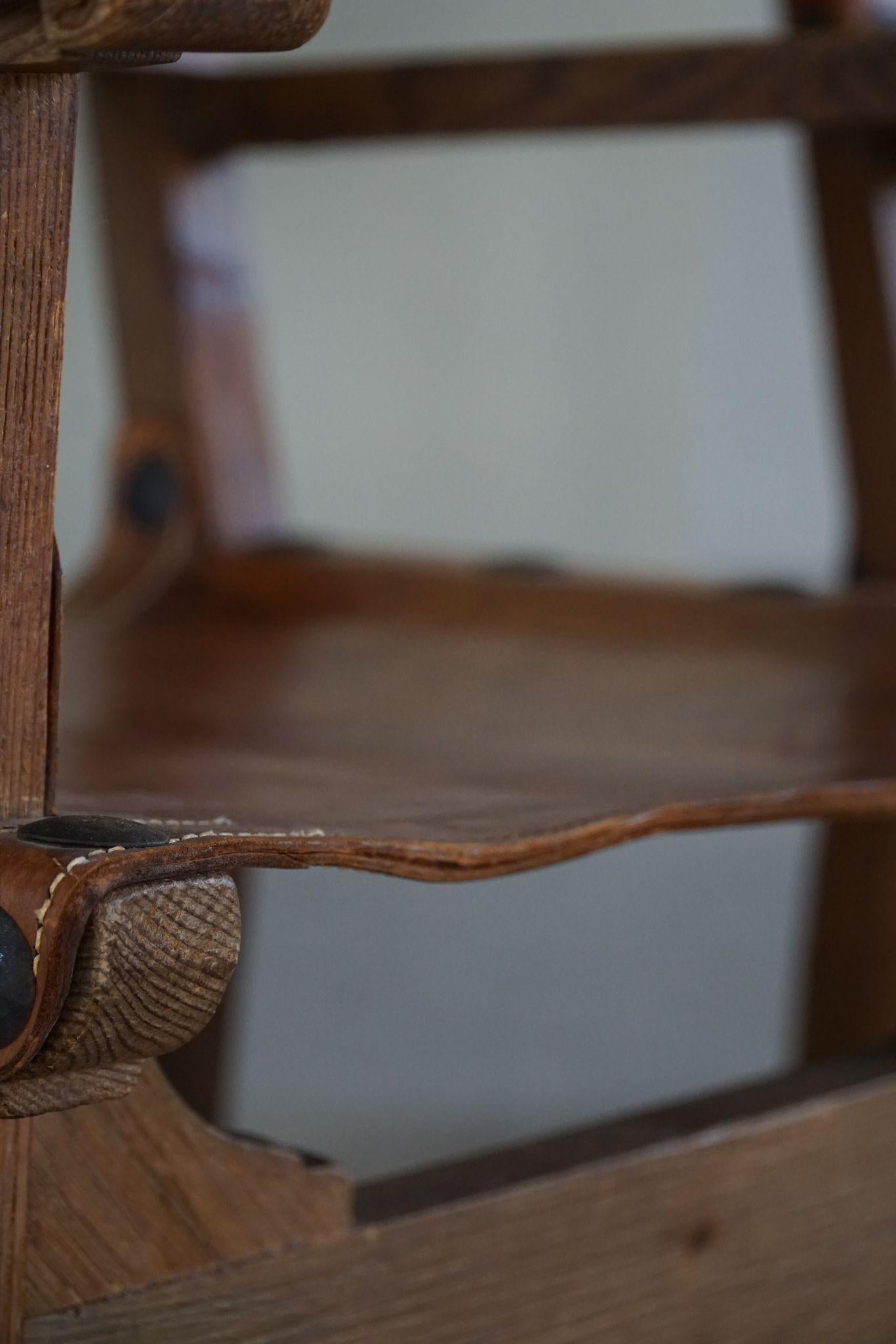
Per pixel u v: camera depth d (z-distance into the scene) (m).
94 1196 1.10
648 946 2.29
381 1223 1.29
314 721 1.46
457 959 2.26
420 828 1.04
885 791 1.33
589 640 1.68
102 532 1.75
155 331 1.74
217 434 1.75
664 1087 2.18
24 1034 0.78
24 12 0.76
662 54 1.60
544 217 2.37
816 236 1.69
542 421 2.41
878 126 1.62
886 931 1.71
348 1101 2.14
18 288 0.86
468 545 2.44
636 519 2.39
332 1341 1.26
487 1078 2.18
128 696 1.50
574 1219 1.34
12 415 0.88
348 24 2.38
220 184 1.76
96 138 1.74
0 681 0.89
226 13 0.73
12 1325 1.05
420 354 2.44
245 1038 2.21
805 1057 1.74
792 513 2.37
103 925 0.78
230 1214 1.19
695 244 2.33
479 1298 1.32
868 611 1.63
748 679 1.59
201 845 0.83
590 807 1.19
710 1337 1.38
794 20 1.62
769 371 2.35
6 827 0.86
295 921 2.24
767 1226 1.40
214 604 1.74
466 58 1.65
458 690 1.55
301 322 2.47
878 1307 1.45
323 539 1.79
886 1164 1.45
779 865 2.30
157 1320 1.14
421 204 2.41
